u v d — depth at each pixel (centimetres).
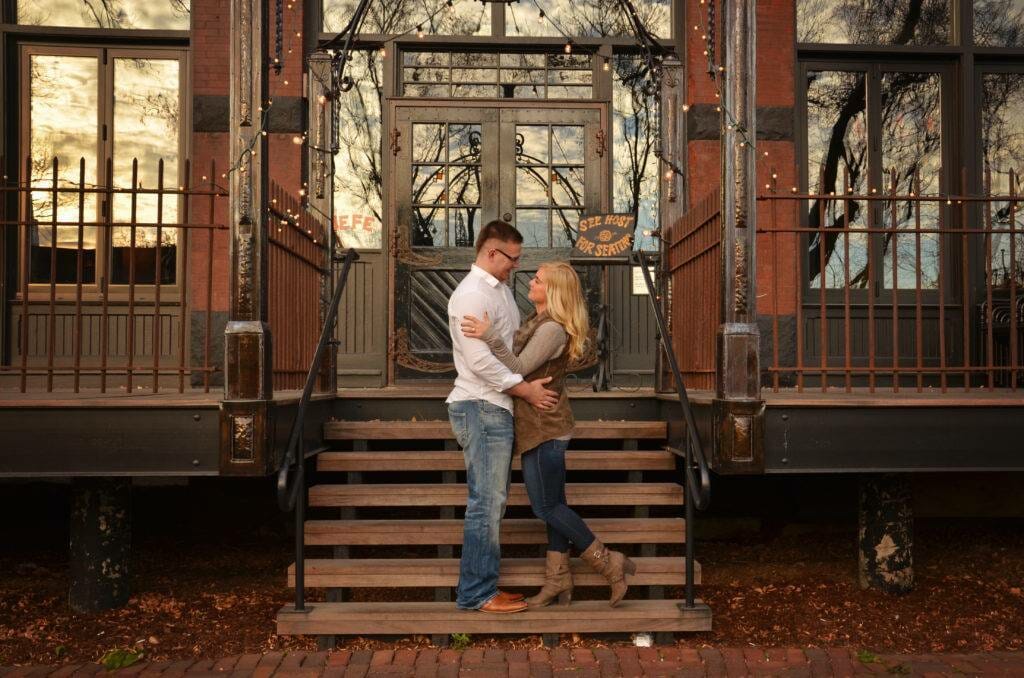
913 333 693
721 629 444
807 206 698
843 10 711
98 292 677
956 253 701
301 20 666
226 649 416
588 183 683
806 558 594
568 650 407
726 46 414
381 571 423
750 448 407
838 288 697
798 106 703
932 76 715
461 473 517
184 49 686
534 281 407
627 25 701
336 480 629
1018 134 711
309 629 405
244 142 397
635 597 495
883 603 488
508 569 424
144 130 685
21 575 551
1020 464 428
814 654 407
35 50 678
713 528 646
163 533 639
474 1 696
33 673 388
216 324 662
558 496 402
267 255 405
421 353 673
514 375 386
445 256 675
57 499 638
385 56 682
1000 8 715
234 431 392
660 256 589
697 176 669
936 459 426
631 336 689
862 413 423
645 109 705
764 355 676
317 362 441
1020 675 387
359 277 692
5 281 664
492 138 680
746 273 412
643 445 525
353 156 698
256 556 595
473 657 397
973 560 585
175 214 684
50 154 680
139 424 406
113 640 428
